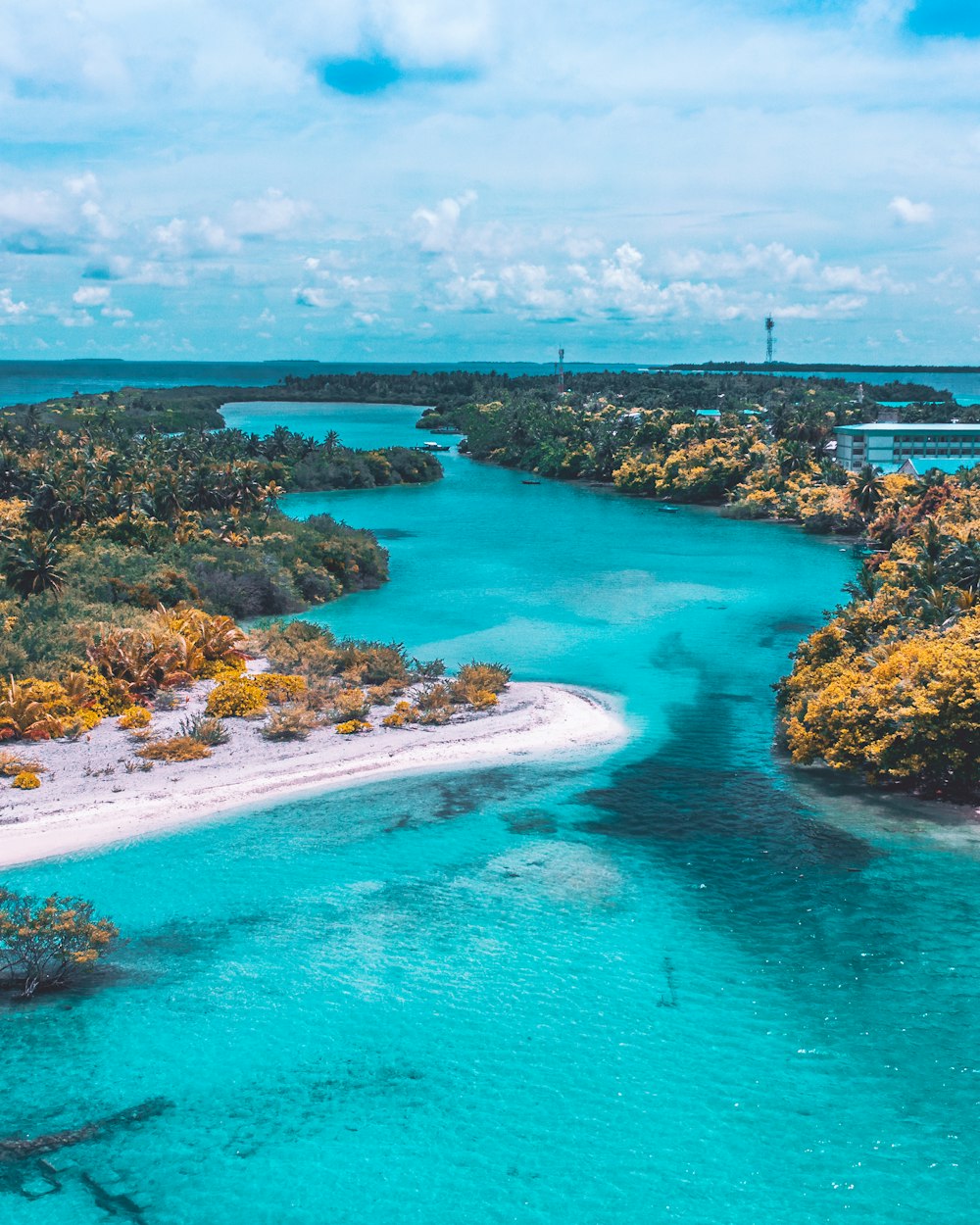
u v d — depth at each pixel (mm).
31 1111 34094
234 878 49625
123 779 60719
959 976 40938
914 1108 33906
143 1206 30172
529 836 54188
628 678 82688
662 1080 35438
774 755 65562
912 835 53312
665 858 51438
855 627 73562
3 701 67125
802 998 39812
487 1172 31500
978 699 54781
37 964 41312
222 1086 35438
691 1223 29547
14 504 130375
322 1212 29984
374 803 58438
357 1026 38594
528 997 40250
